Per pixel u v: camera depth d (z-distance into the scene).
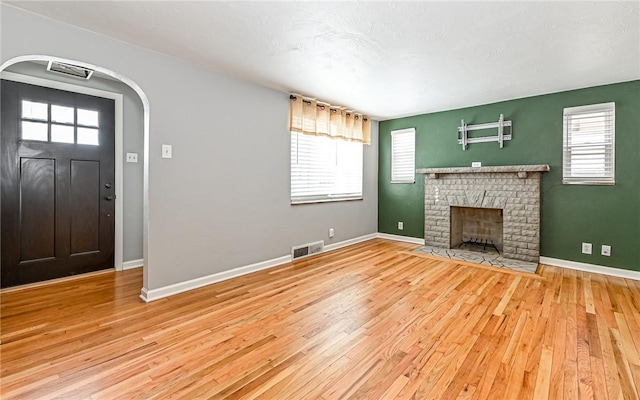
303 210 4.29
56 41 2.21
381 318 2.41
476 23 2.19
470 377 1.69
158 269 2.81
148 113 2.73
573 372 1.73
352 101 4.34
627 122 3.42
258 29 2.31
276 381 1.66
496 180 4.25
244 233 3.53
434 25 2.22
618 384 1.62
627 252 3.44
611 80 3.39
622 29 2.25
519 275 3.48
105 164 3.52
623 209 3.46
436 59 2.84
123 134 3.63
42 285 3.08
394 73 3.21
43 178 3.12
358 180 5.36
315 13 2.08
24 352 1.91
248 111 3.51
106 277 3.35
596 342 2.04
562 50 2.63
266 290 3.02
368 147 5.52
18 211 2.99
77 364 1.79
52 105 3.15
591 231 3.65
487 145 4.44
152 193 2.77
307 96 4.10
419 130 5.18
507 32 2.32
